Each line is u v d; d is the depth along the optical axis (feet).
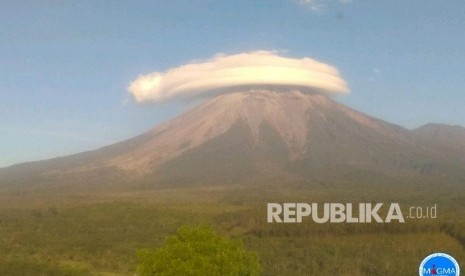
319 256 223.51
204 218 307.78
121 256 220.02
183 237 132.36
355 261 217.97
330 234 257.34
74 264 207.82
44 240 250.98
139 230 280.10
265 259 218.59
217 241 132.46
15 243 245.24
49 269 193.06
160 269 126.62
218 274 125.29
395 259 217.77
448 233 246.68
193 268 124.16
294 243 245.24
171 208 351.25
